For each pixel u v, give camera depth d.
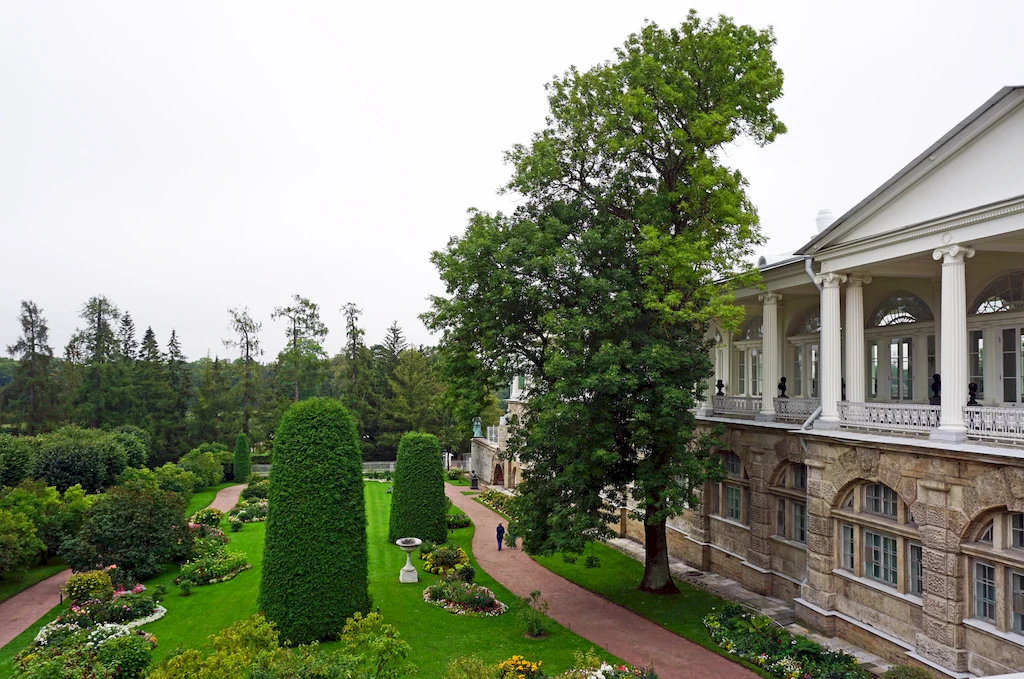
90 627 19.89
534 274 20.02
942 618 15.04
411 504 32.09
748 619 19.09
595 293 19.67
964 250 15.46
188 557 28.61
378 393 74.31
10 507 27.97
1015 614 13.92
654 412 19.36
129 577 24.91
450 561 26.78
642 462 20.44
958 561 14.83
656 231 18.41
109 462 39.78
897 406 16.88
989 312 18.16
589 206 22.14
